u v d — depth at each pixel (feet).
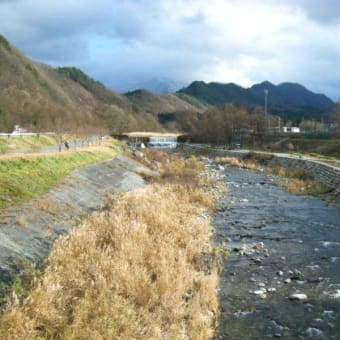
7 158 77.51
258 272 43.55
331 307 34.83
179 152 337.93
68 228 49.90
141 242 42.11
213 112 449.48
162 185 93.91
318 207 82.94
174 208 66.13
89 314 27.27
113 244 40.91
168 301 31.32
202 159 238.27
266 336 30.04
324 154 209.77
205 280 37.19
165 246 42.57
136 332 26.61
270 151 255.50
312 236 59.52
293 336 30.09
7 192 56.18
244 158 227.61
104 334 25.30
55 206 56.90
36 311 25.75
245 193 102.99
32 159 83.87
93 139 233.55
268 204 86.17
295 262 47.21
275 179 136.15
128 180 110.01
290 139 273.75
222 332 30.55
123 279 32.14
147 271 36.32
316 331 30.66
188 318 30.81
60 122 265.34
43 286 28.25
